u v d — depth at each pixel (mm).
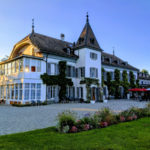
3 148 4180
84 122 6738
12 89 21766
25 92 19469
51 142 4703
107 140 4891
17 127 7363
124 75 37062
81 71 26625
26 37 25203
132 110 9852
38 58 21047
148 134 5609
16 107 17281
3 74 24453
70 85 25312
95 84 27109
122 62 39281
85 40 27250
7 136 5430
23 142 4715
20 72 19984
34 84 20547
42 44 23859
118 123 7715
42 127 7332
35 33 26594
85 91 25328
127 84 37344
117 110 13797
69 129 6074
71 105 19422
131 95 38625
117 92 34281
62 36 30594
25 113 12141
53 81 22594
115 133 5742
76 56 27047
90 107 16672
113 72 34844
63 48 26641
